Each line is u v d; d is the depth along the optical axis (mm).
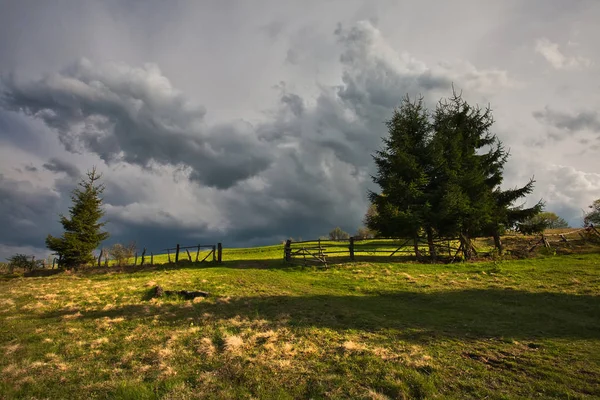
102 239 37375
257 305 16875
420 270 24359
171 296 19359
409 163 28734
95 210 37531
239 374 9008
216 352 10898
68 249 34188
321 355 10156
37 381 9164
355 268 26000
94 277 28500
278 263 30344
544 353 9578
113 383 8867
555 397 7152
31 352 11555
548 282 18672
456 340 10977
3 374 9680
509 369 8664
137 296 19844
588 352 9500
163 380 8930
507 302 15750
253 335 12266
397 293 18656
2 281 28172
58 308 17938
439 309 15273
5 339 13047
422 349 10266
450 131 31922
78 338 13000
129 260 41375
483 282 19859
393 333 11891
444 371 8641
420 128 31844
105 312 16875
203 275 25078
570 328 11727
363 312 14945
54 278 28844
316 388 8062
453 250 31391
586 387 7461
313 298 18125
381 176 31391
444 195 27312
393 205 28875
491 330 11875
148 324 14508
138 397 8047
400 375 8469
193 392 8156
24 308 17828
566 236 33250
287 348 10773
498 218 29688
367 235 58000
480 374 8391
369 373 8711
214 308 16562
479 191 29688
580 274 19734
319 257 28312
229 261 33469
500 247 30516
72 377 9422
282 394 7859
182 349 11336
